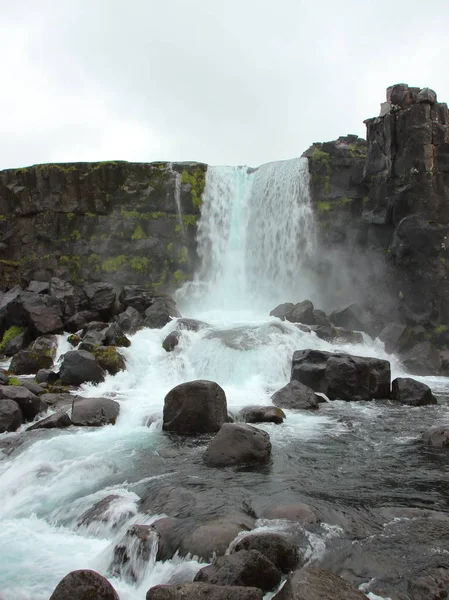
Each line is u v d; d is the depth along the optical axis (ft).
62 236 114.83
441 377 83.61
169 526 30.83
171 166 116.26
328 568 26.94
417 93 96.22
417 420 55.62
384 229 99.66
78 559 29.84
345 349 83.76
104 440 48.26
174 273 112.78
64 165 116.06
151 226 113.91
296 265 108.99
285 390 62.08
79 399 55.72
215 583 24.91
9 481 40.32
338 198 107.96
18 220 117.70
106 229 113.70
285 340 77.61
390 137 95.66
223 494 35.68
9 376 68.69
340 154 108.58
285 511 32.17
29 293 90.58
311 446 46.57
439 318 92.89
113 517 33.37
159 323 87.97
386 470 40.73
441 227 92.38
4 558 29.91
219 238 115.14
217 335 78.79
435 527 30.91
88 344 74.95
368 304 99.91
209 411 50.70
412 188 93.09
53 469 41.55
